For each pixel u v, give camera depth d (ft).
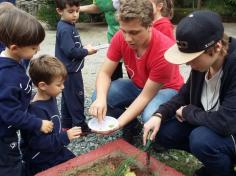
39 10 25.95
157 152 9.64
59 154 8.25
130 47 8.59
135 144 10.11
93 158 7.30
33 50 7.27
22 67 7.34
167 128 8.26
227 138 7.33
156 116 7.97
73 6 10.25
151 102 8.92
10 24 6.89
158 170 6.90
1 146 7.38
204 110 7.74
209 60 6.74
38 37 7.13
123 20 7.70
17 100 7.11
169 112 8.04
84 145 10.32
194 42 6.50
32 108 7.77
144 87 8.67
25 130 7.82
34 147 7.87
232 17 26.48
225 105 7.03
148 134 7.69
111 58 9.33
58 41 10.48
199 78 7.60
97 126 8.08
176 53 6.86
